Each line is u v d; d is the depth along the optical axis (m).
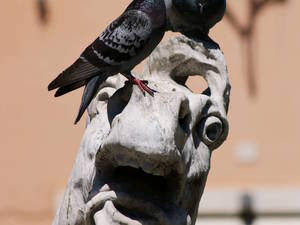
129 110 6.09
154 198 6.20
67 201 6.57
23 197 15.67
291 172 15.53
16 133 15.70
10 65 15.74
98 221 6.15
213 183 15.42
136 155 6.05
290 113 15.62
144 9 6.68
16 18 15.77
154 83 6.49
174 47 6.59
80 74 6.65
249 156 15.49
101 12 15.63
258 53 15.70
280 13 15.69
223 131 6.48
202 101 6.41
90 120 6.71
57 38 15.72
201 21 6.52
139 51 6.69
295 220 15.48
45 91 15.69
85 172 6.46
